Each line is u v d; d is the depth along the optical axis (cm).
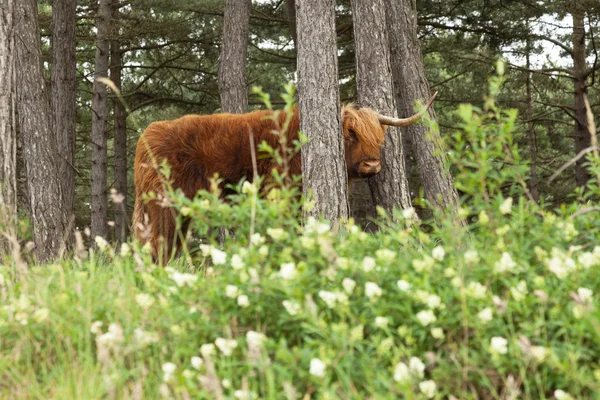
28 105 1301
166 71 3139
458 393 447
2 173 1051
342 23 2680
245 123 1199
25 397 481
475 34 2727
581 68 2720
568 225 566
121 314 548
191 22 2812
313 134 993
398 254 579
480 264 517
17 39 1297
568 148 3312
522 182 561
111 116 2883
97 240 633
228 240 590
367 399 444
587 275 502
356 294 508
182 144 1188
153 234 1161
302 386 458
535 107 3278
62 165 2206
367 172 1166
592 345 464
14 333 550
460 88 2958
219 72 2036
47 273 679
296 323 502
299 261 560
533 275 501
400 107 1415
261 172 1186
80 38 2625
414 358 439
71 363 511
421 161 1361
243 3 2023
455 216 582
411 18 1415
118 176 2942
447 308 475
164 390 432
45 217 1291
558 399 420
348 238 595
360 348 453
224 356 494
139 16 2803
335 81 1007
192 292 549
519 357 437
